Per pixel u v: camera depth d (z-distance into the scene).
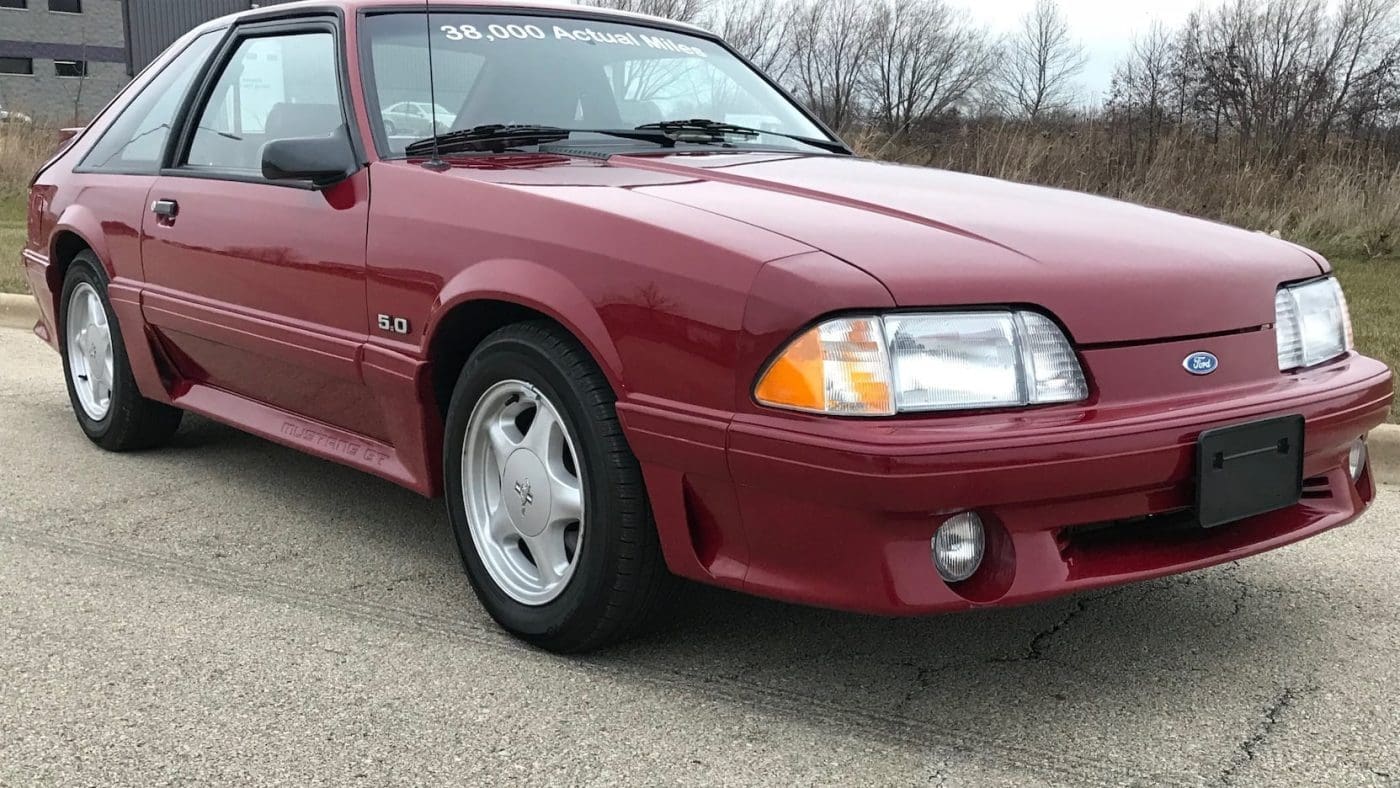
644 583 2.47
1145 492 2.24
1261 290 2.50
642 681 2.50
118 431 4.23
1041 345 2.20
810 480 2.10
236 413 3.68
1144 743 2.26
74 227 4.19
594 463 2.43
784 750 2.22
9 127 14.89
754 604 2.93
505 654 2.64
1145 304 2.31
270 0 22.91
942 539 2.14
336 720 2.32
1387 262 8.70
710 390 2.23
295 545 3.36
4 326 7.09
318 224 3.10
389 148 3.05
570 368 2.46
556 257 2.49
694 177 2.84
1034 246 2.34
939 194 2.75
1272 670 2.59
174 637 2.71
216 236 3.48
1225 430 2.27
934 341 2.13
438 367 2.83
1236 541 2.44
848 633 2.76
